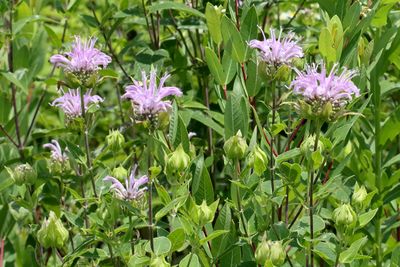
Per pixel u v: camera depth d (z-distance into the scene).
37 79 1.42
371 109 1.21
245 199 1.01
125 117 1.41
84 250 1.00
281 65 0.99
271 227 0.99
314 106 0.93
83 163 1.04
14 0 1.37
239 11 1.23
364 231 1.15
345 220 0.94
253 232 1.01
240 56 1.06
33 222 1.24
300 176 0.99
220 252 1.02
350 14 1.08
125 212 0.99
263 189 1.01
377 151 1.17
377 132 1.17
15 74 1.36
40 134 1.33
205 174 1.01
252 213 1.01
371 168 1.19
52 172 1.11
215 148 1.26
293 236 0.99
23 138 1.40
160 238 0.96
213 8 1.08
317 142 0.94
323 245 1.01
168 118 0.94
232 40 1.05
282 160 0.99
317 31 1.28
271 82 1.01
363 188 0.97
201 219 0.94
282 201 1.03
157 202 1.20
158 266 0.91
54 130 1.24
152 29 1.32
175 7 1.15
